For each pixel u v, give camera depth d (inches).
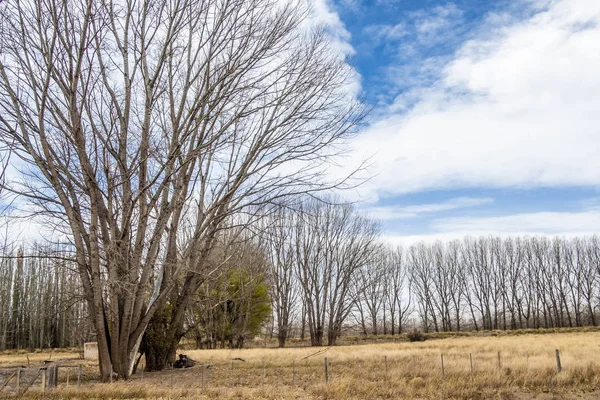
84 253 674.2
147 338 893.8
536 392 652.7
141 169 706.2
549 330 2615.7
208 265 906.1
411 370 812.0
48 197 653.9
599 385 690.8
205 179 885.8
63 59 645.9
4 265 2230.6
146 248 817.5
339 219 2327.8
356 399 594.9
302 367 939.3
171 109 721.0
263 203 845.8
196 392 614.9
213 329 1738.4
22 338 2306.8
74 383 677.9
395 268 3346.5
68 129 670.5
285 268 2300.7
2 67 615.5
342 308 2348.7
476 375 743.1
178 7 713.6
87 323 851.4
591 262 3213.6
